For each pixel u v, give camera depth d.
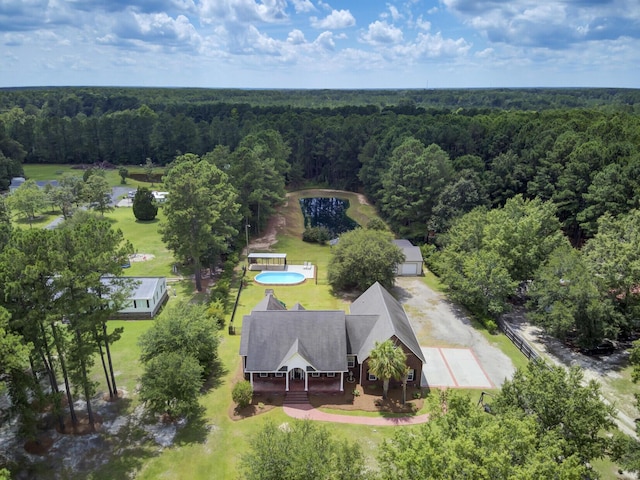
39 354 30.83
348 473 22.39
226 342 45.91
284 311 40.44
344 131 125.12
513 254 51.53
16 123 146.25
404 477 20.20
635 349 34.38
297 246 79.69
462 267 53.50
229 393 37.69
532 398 24.92
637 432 27.05
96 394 37.19
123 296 33.53
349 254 56.59
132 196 109.50
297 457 22.84
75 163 149.12
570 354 43.97
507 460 17.89
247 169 80.75
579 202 71.38
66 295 29.84
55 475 28.92
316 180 132.25
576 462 19.88
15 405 29.33
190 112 179.25
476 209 65.19
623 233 48.97
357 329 40.91
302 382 38.97
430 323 50.44
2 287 27.80
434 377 40.31
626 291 44.53
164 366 33.66
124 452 31.02
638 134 84.25
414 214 82.62
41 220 87.12
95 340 33.09
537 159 81.69
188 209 54.56
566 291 43.47
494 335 48.09
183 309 41.03
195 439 32.31
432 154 82.88
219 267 67.38
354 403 36.59
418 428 32.78
